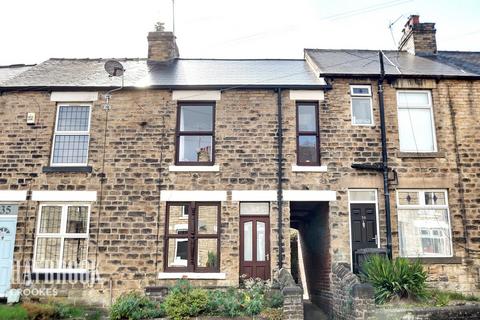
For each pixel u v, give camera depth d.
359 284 10.48
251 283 12.41
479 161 13.90
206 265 13.34
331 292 12.91
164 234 13.32
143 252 13.21
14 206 13.70
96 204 13.53
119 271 13.11
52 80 14.93
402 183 13.63
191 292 11.46
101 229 13.37
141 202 13.53
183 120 14.33
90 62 17.59
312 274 15.77
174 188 13.60
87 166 13.73
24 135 14.05
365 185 13.59
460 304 11.36
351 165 13.69
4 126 14.12
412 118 14.33
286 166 13.72
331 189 13.55
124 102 14.24
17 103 14.29
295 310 10.59
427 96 14.53
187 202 13.60
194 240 13.38
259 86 14.15
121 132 14.02
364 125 14.02
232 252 13.14
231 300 11.34
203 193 13.52
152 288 12.06
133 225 13.38
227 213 13.41
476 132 14.11
